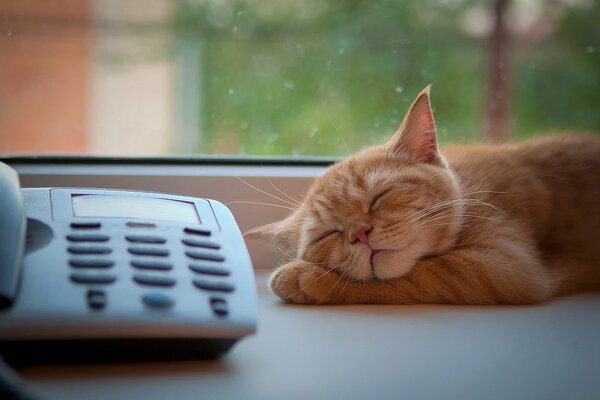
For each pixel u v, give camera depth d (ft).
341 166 2.16
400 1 2.48
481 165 2.21
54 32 2.21
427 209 1.97
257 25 2.38
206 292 1.19
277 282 1.73
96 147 2.25
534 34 2.56
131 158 2.15
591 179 2.25
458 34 2.51
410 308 1.66
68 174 1.98
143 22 2.28
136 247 1.24
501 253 1.88
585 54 2.60
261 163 2.25
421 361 1.24
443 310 1.64
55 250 1.21
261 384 1.12
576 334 1.42
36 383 1.09
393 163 2.11
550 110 2.59
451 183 2.08
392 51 2.46
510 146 2.36
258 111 2.36
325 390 1.11
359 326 1.45
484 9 2.53
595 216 2.20
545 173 2.24
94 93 2.24
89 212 1.33
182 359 1.19
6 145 2.18
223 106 2.34
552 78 2.59
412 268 1.87
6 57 2.17
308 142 2.37
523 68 2.56
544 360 1.26
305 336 1.36
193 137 2.31
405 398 1.09
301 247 2.04
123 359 1.16
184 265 1.23
